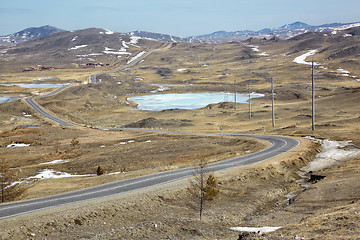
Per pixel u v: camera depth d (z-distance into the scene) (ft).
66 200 83.35
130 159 168.35
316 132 200.64
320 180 104.83
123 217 74.59
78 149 213.87
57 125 333.21
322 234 48.01
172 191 90.68
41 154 202.39
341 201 79.51
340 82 642.22
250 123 299.38
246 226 69.05
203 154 164.66
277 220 73.26
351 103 334.03
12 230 63.00
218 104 462.60
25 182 124.16
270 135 209.87
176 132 263.70
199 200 89.51
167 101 562.66
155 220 73.72
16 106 451.53
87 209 75.10
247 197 92.94
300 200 87.04
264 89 613.52
